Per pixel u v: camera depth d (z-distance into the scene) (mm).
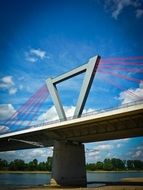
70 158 57219
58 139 58031
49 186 51500
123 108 39656
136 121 43281
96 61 55594
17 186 52312
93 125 48469
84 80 55094
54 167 55188
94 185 56594
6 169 192750
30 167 192625
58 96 62844
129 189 41188
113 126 46781
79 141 60125
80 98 53406
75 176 56375
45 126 53500
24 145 70875
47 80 66375
